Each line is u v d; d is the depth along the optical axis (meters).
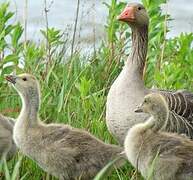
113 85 14.27
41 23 23.61
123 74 14.32
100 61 17.23
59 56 16.94
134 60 14.51
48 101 15.02
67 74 16.19
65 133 13.08
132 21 14.77
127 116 13.95
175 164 12.23
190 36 16.58
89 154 12.99
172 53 17.02
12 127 13.51
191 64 16.23
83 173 13.10
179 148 12.33
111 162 12.31
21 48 16.89
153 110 12.75
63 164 13.02
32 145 13.05
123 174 13.57
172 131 14.01
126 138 12.66
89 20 22.86
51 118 14.89
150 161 12.38
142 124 12.79
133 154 12.55
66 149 12.95
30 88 13.18
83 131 13.25
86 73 16.88
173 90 14.71
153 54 16.72
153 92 14.28
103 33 21.42
